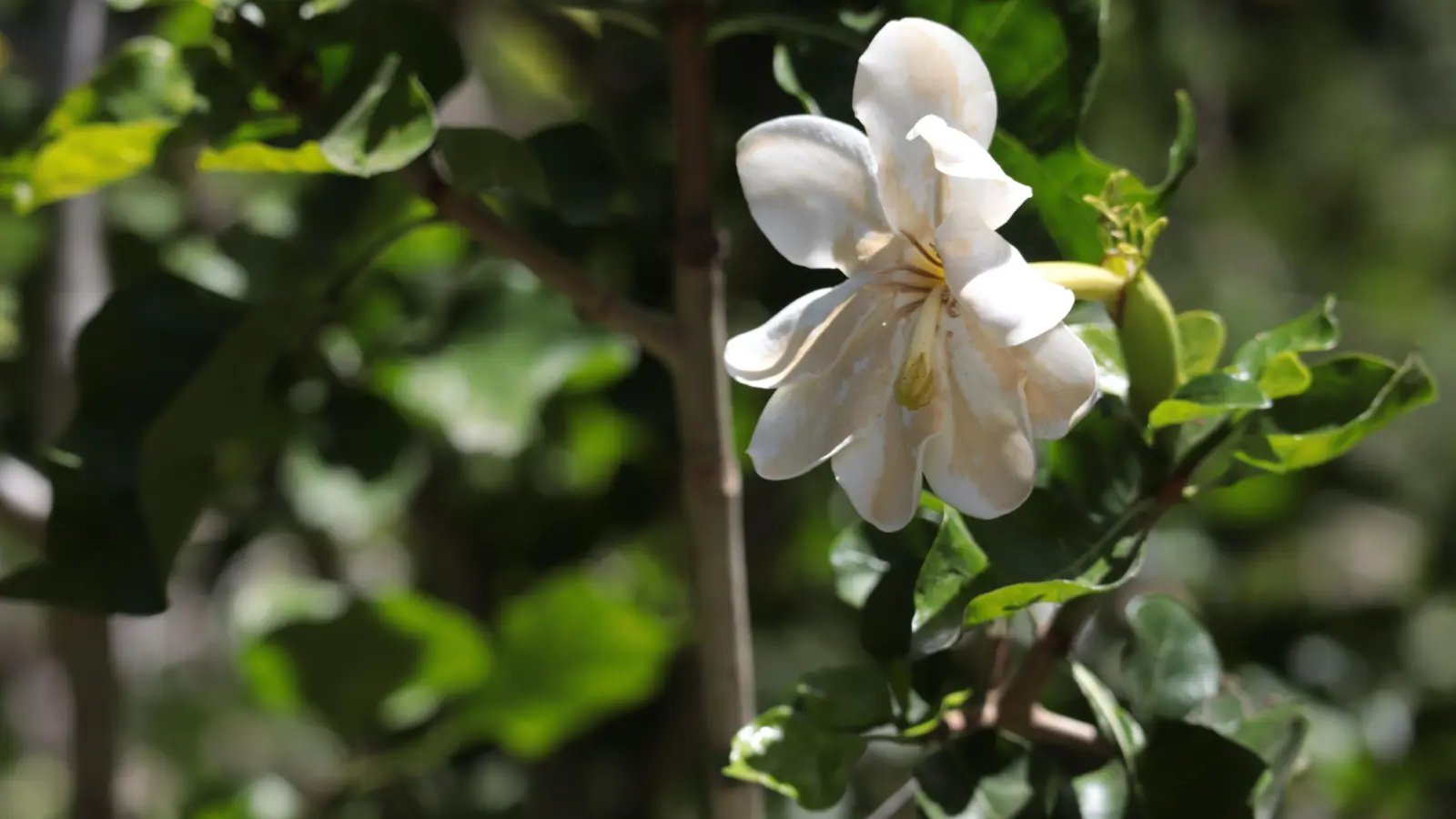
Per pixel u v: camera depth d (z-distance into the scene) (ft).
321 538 4.63
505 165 3.04
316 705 3.92
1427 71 7.93
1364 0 7.73
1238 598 5.37
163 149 3.05
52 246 4.00
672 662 4.91
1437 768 5.01
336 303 3.23
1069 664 2.99
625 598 3.84
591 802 4.85
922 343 2.78
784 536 5.24
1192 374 2.97
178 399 3.14
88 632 3.97
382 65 3.01
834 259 2.79
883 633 3.01
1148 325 2.89
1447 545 5.99
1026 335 2.71
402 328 3.87
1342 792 4.82
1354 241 8.02
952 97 2.77
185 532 3.14
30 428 4.25
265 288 3.77
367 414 3.82
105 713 4.03
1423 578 5.90
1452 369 7.59
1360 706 5.13
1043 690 3.01
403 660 3.85
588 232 3.73
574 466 4.50
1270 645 5.24
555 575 4.69
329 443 3.79
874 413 2.80
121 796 4.08
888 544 3.10
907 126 2.78
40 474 3.82
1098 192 2.98
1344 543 7.02
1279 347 2.97
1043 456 2.93
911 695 2.99
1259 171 7.44
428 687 3.95
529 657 3.89
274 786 4.01
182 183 4.86
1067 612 2.94
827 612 5.61
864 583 3.09
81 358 3.18
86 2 4.16
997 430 2.77
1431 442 6.64
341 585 4.67
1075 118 2.99
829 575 5.19
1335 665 5.13
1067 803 2.96
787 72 3.08
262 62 3.02
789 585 5.45
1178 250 6.33
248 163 3.04
